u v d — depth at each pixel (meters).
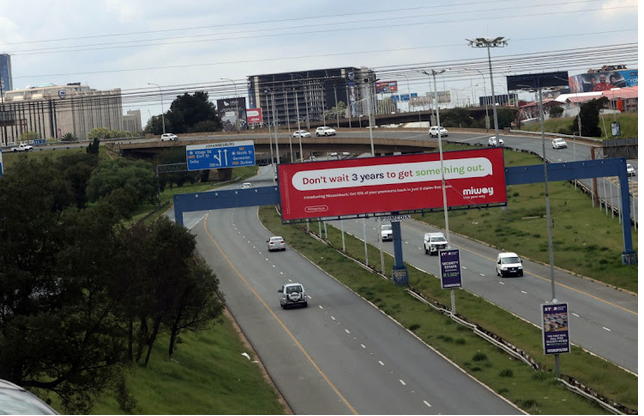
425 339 53.12
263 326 61.72
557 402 37.75
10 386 11.57
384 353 50.56
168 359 46.91
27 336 29.31
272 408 40.22
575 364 45.41
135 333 45.81
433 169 70.69
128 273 34.53
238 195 72.19
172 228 49.25
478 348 50.19
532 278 73.12
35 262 31.06
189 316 48.97
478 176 70.81
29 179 31.66
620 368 44.19
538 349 49.31
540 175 72.56
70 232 31.36
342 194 70.50
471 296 66.50
